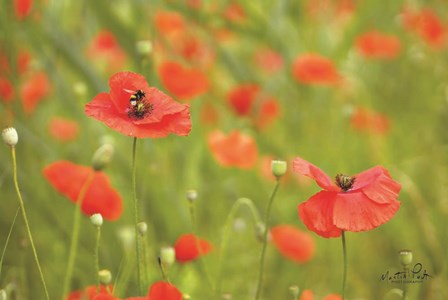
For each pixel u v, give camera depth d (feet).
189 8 7.16
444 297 5.76
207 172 6.84
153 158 6.03
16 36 6.05
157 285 4.44
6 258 5.65
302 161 4.49
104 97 4.52
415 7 9.16
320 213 4.45
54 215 5.73
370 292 6.12
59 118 7.06
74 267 5.69
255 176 6.91
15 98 5.97
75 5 7.38
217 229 6.36
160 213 5.97
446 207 6.44
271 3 8.14
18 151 5.91
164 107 4.50
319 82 6.56
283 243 5.55
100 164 4.86
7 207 5.78
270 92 7.39
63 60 6.23
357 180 4.52
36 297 5.60
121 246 5.76
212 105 7.46
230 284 5.95
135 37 6.38
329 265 6.23
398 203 4.45
